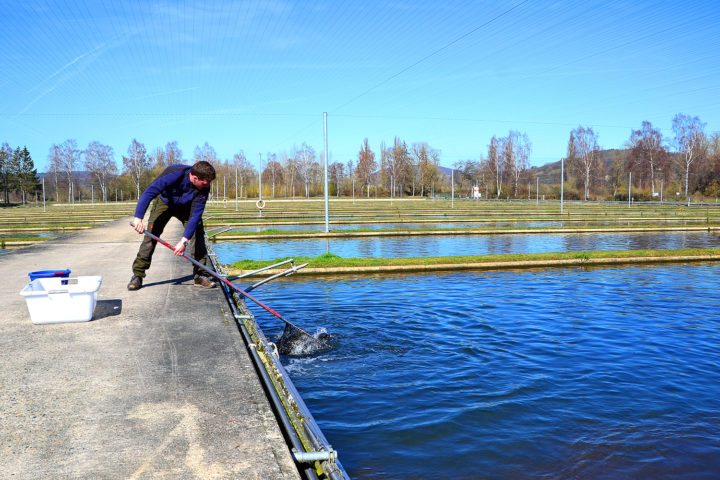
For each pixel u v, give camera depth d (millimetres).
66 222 34469
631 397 5922
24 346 4512
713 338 8211
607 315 9641
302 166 131125
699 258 17344
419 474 4367
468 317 9406
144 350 4473
